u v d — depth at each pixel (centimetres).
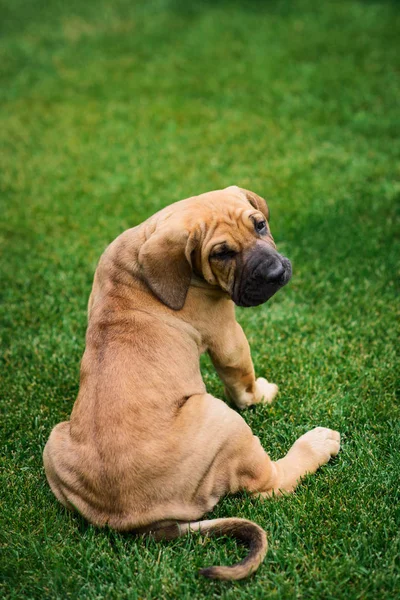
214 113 880
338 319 510
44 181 759
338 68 952
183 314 367
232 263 362
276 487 355
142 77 1009
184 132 838
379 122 813
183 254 353
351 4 1166
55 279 587
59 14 1294
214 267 362
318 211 654
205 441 324
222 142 806
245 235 364
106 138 847
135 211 682
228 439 331
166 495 317
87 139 848
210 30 1136
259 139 806
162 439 320
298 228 630
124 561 321
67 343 507
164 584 311
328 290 546
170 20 1205
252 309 538
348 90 893
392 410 417
